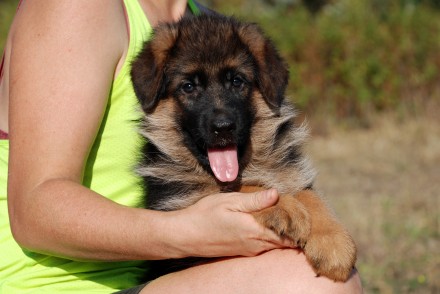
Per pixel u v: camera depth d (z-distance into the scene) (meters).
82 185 4.74
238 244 4.50
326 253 4.49
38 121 4.65
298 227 4.52
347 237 4.65
